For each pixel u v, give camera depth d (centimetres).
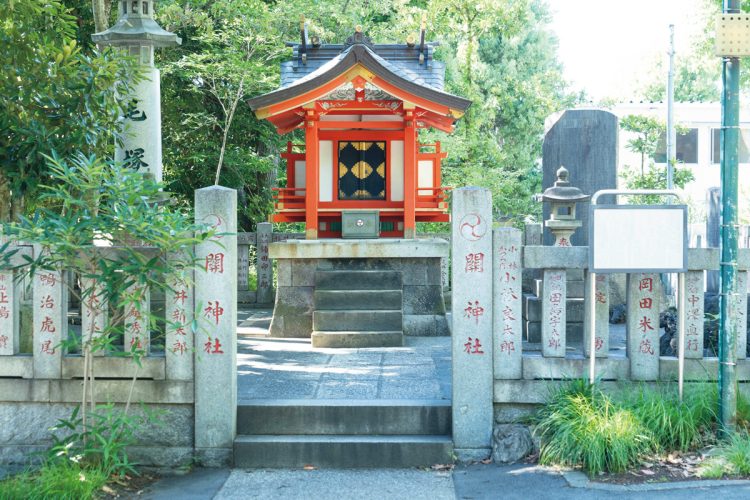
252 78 1593
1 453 573
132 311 556
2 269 529
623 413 536
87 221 507
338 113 1079
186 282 554
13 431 576
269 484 539
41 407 577
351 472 566
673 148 1716
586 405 545
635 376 573
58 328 574
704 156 2364
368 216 1061
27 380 575
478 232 575
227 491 525
